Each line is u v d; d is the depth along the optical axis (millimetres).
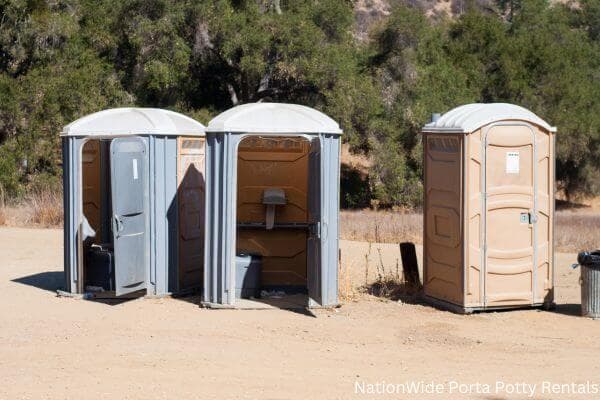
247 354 8820
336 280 11188
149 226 11602
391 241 19703
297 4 36000
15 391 7449
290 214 12555
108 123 11648
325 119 10961
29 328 9938
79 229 11812
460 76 39000
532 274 11102
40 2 32281
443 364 8578
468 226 10758
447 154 11039
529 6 46062
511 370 8383
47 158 31016
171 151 11727
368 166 39906
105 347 9047
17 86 30875
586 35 52688
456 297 10961
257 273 11812
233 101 36719
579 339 9688
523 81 40625
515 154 10922
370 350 9070
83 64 33000
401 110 37000
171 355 8727
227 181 10867
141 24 32438
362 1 70188
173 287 11812
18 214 22766
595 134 41250
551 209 11164
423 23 38469
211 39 34062
